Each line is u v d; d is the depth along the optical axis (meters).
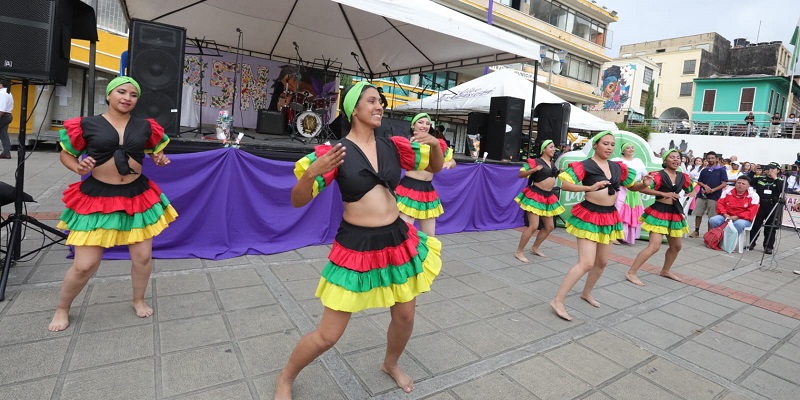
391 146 2.32
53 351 2.73
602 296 4.65
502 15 21.62
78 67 13.90
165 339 2.99
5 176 8.52
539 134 9.49
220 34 9.57
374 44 9.77
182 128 8.03
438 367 2.95
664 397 2.82
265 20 8.92
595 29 27.73
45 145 12.72
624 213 7.55
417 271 2.27
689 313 4.38
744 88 29.97
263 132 9.18
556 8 25.22
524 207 5.71
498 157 8.48
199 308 3.51
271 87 10.75
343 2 5.28
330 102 9.85
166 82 5.02
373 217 2.20
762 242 8.81
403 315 2.39
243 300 3.73
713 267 6.43
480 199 7.58
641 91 34.50
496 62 8.66
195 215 4.77
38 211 6.05
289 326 3.32
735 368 3.30
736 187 7.86
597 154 4.11
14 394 2.30
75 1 3.90
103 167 2.94
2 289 3.37
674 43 39.12
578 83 27.25
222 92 10.45
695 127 26.34
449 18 6.31
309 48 10.46
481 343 3.34
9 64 3.43
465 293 4.41
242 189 5.02
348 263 2.15
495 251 6.25
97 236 2.87
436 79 20.69
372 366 2.87
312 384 2.62
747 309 4.62
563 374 2.99
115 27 14.17
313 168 1.94
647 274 5.70
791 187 12.55
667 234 5.20
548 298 4.46
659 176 5.02
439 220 6.98
